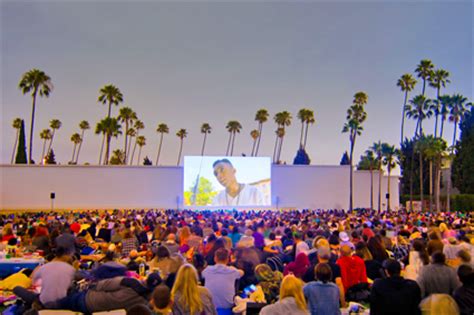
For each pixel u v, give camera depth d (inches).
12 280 361.1
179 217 970.7
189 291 217.6
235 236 578.6
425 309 160.4
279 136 3698.3
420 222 897.5
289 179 2014.0
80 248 534.6
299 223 822.5
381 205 2177.7
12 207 1845.5
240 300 305.4
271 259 402.0
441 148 2311.8
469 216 1561.3
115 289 272.7
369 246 415.2
